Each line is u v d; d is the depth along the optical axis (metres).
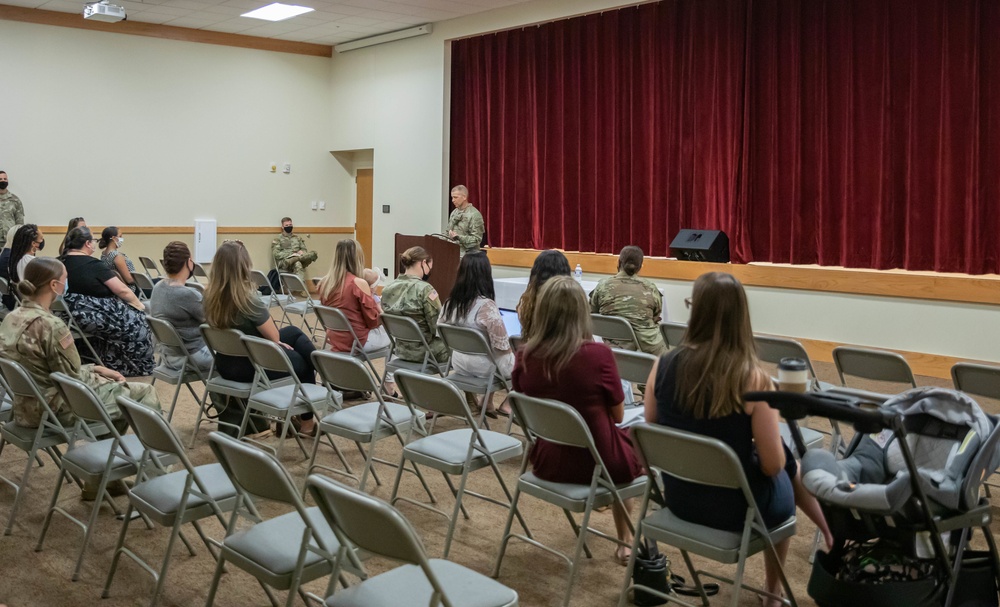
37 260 3.42
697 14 7.70
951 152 6.28
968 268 6.28
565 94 8.84
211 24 10.07
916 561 2.23
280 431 4.54
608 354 2.74
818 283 6.96
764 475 2.34
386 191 10.88
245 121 10.80
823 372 6.43
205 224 10.48
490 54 9.53
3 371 3.32
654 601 2.71
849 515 2.26
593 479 2.63
